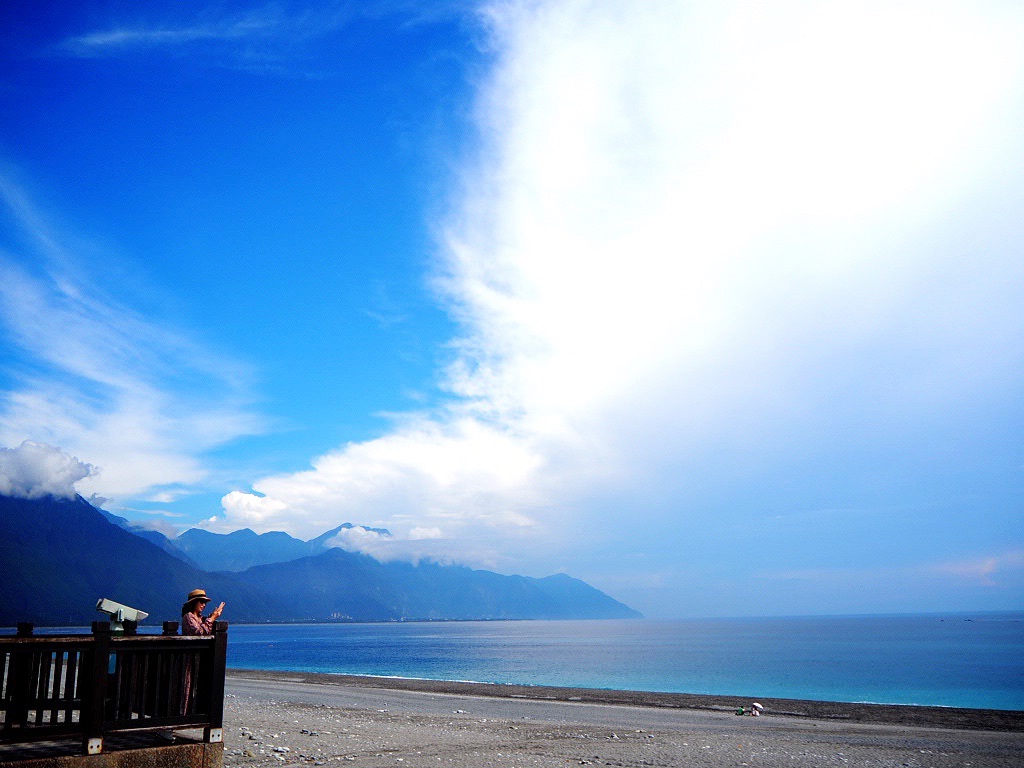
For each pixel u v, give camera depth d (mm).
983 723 31141
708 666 93688
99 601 10047
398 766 14523
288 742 17234
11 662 9641
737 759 18609
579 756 18031
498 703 37906
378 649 161875
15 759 8820
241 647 178625
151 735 10617
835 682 67938
